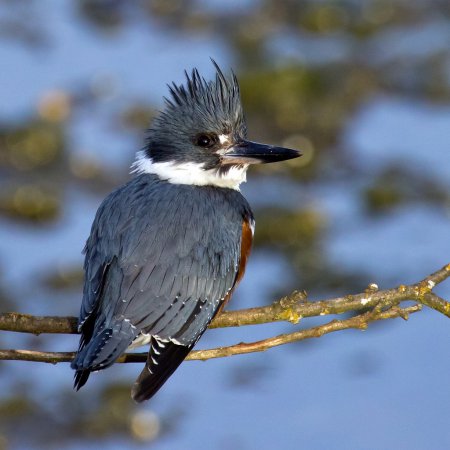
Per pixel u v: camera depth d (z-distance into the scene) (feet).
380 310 25.79
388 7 61.26
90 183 48.67
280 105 53.01
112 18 58.39
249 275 43.70
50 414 38.19
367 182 48.57
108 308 26.37
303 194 47.98
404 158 50.03
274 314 26.71
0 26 56.75
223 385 38.58
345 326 25.82
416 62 56.65
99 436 37.52
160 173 29.63
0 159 49.34
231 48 57.31
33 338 39.99
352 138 51.44
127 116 51.88
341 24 59.88
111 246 27.07
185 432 37.24
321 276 43.52
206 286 27.32
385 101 54.19
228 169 29.60
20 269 43.52
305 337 25.99
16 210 46.65
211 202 28.45
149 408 38.11
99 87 53.26
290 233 45.65
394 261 44.19
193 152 29.63
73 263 43.96
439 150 50.55
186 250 27.20
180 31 58.23
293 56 57.00
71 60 54.95
